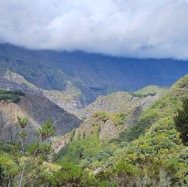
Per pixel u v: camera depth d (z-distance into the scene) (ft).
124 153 280.31
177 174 156.97
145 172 110.73
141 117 478.18
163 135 271.90
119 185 107.14
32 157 51.49
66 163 116.47
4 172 53.52
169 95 474.49
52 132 52.29
